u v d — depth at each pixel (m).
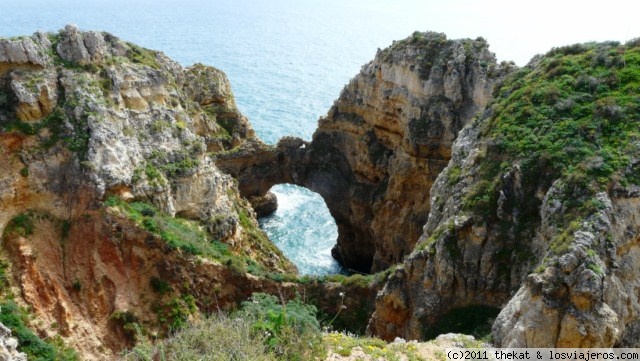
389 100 56.03
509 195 29.00
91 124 33.91
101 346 30.06
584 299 21.12
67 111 34.09
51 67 34.91
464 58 50.19
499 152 31.34
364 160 59.56
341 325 34.69
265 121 108.62
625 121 28.06
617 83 31.05
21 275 29.75
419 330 29.09
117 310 31.00
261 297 23.11
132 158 36.31
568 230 23.75
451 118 50.31
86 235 32.28
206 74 67.94
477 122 37.31
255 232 47.72
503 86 38.06
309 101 124.88
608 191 24.62
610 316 21.02
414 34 55.38
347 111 62.66
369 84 58.62
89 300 31.03
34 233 31.16
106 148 34.00
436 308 29.16
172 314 31.92
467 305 28.48
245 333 17.92
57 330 29.42
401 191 53.84
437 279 29.36
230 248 40.94
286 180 66.88
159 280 32.59
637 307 22.69
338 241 63.62
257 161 66.00
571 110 30.83
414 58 52.97
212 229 40.50
